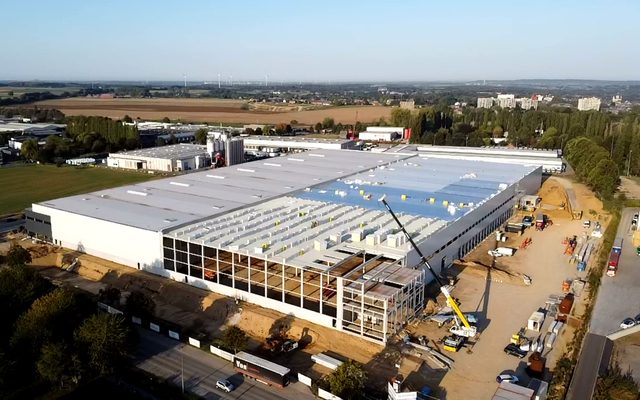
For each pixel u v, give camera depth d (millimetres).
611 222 91750
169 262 61375
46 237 75062
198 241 58094
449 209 71812
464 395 41062
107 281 62969
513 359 46375
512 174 101562
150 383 42500
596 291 62062
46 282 52625
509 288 61781
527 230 86812
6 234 80312
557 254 74875
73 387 42219
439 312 54188
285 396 41375
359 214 70438
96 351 42219
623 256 75188
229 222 66000
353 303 49031
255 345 49156
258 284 54781
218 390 42094
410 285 50688
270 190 84000
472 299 58500
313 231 62750
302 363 45969
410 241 55656
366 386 42219
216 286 57500
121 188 85688
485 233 81000
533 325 51531
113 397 41219
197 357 47188
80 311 48125
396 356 46250
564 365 44469
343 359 46219
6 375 39969
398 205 75875
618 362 46344
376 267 53250
